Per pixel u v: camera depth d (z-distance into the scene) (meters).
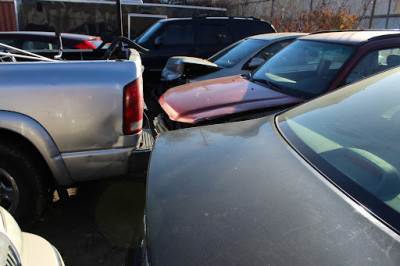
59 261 1.67
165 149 1.91
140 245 1.44
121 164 2.63
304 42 4.23
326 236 1.12
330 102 2.13
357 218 1.21
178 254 1.12
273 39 5.25
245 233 1.17
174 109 3.40
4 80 2.32
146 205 1.44
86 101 2.45
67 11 12.84
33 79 2.37
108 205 3.13
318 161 1.60
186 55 7.20
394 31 3.85
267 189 1.39
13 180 2.48
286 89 3.63
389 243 1.08
